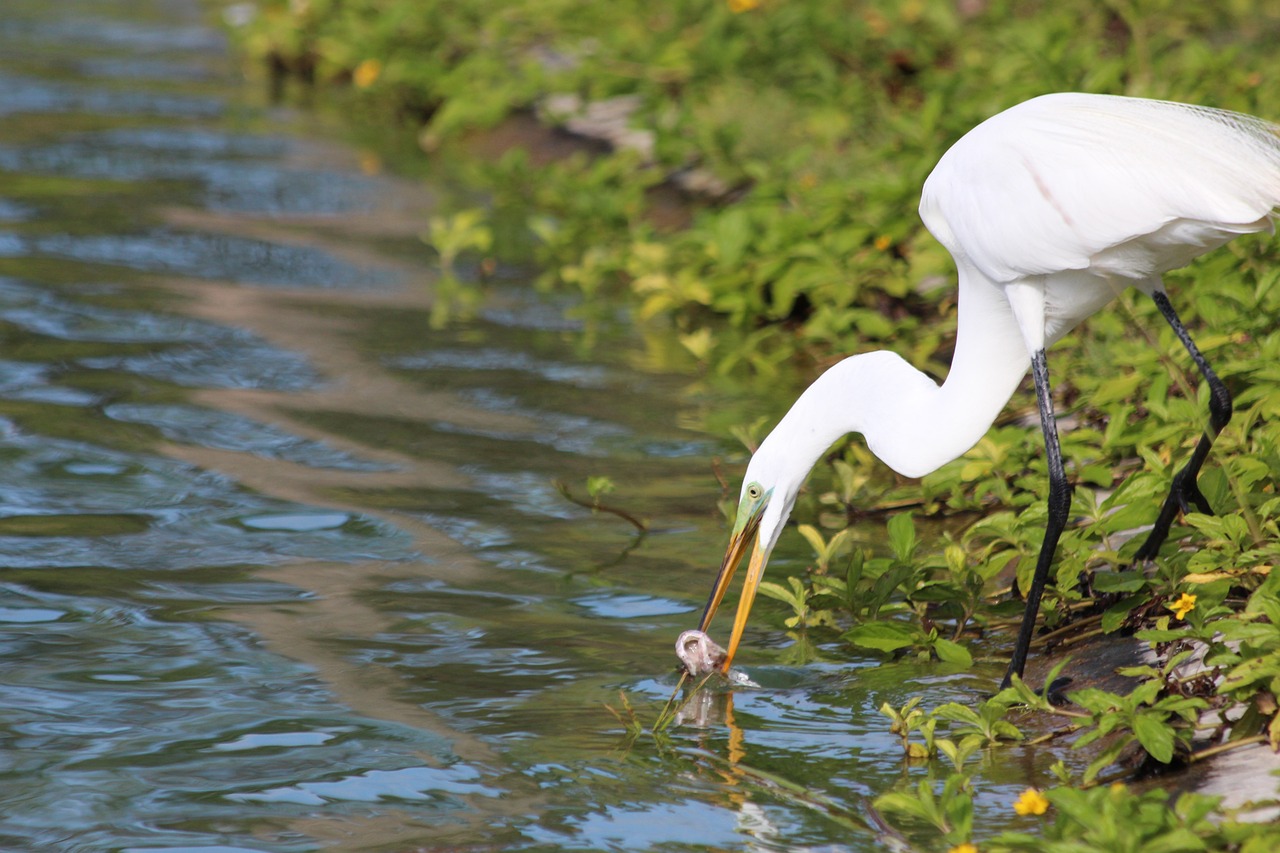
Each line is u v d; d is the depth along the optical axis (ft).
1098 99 24.97
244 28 89.35
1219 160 22.79
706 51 60.90
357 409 38.58
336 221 57.47
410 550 30.48
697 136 56.18
